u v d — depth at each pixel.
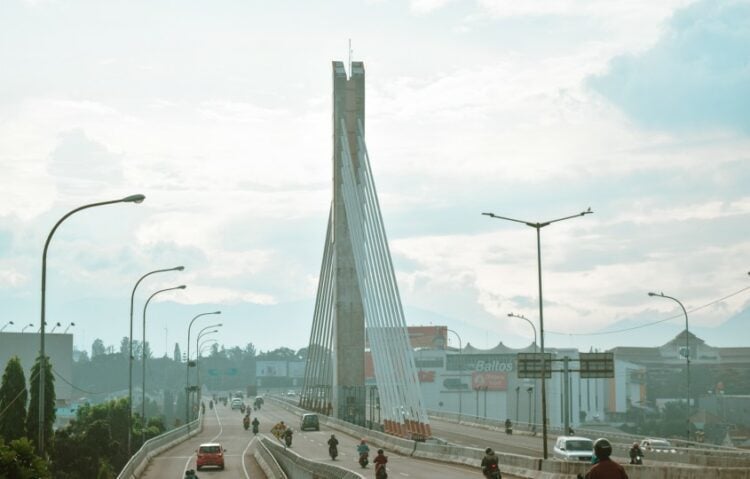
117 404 104.56
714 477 35.97
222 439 99.88
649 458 63.41
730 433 175.62
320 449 81.81
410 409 94.62
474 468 60.03
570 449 54.91
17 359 66.06
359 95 124.56
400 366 98.69
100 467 78.06
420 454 71.94
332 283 131.50
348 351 121.56
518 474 52.47
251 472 60.81
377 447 84.62
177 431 93.44
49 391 66.94
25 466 30.12
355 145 122.81
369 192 113.75
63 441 80.06
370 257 111.75
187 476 46.25
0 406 65.00
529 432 101.69
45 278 36.78
